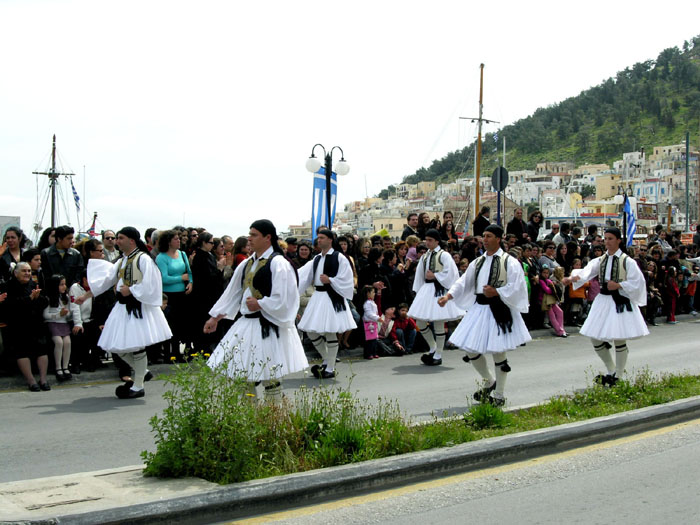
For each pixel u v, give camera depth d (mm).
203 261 11742
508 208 83000
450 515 4906
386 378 10922
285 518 4812
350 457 5781
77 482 5121
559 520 4828
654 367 11742
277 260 6762
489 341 8234
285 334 6898
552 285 15633
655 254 18891
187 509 4633
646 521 4824
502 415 7141
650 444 6871
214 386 5590
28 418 8062
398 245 14820
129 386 9297
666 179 129500
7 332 9695
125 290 9094
